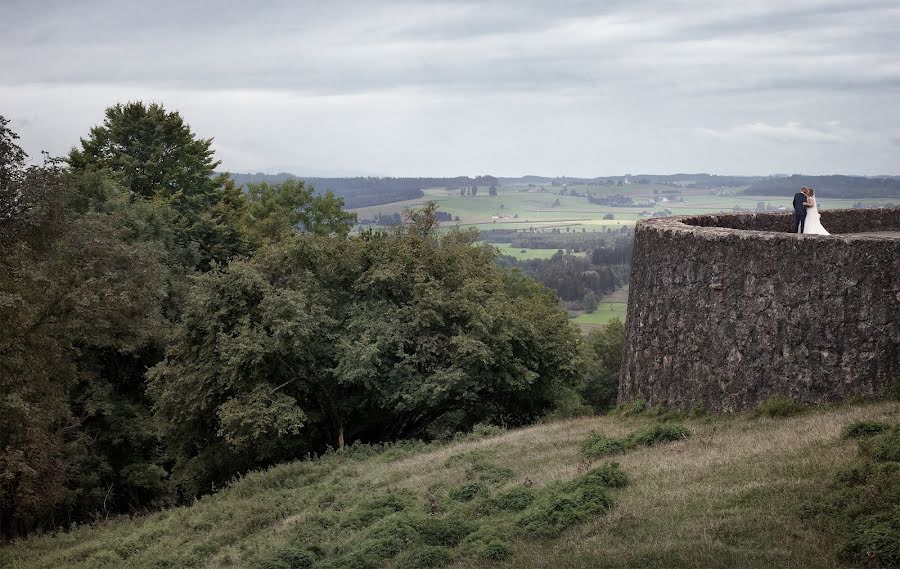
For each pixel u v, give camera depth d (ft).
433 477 61.52
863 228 83.97
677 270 63.52
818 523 34.86
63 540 80.59
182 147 204.23
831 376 52.65
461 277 107.34
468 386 97.60
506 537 41.75
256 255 107.65
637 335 69.62
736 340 58.03
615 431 62.44
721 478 43.34
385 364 95.40
